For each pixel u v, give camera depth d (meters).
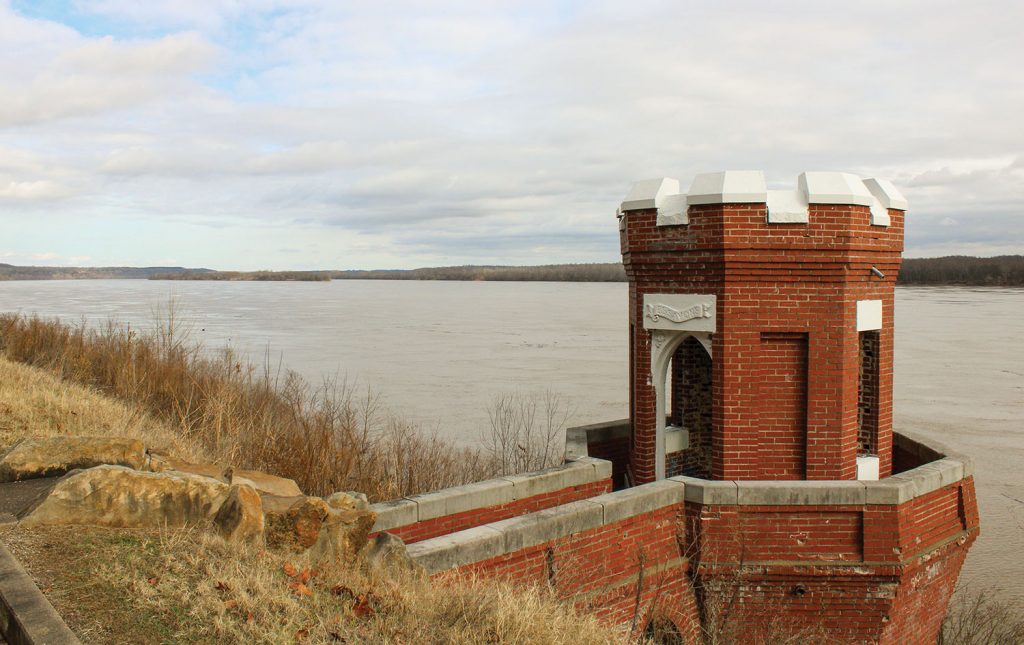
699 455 13.00
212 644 4.95
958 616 16.58
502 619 6.11
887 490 9.12
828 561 9.17
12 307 97.12
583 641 6.50
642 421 11.19
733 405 10.04
